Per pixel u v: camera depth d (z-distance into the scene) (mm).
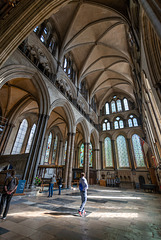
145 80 8953
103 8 13617
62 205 6176
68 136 17016
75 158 29297
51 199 7551
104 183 21375
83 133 22141
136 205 6711
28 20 6699
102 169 24328
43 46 14258
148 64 6055
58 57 16891
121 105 28984
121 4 11844
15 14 7121
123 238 2998
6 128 17156
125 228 3605
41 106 12875
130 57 17234
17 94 17219
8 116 17844
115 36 17406
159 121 7797
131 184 20391
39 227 3527
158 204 7047
